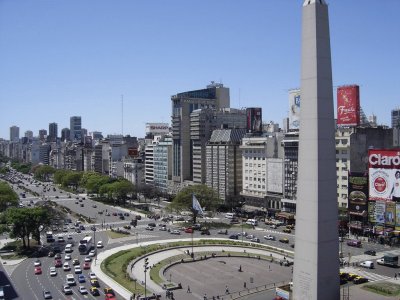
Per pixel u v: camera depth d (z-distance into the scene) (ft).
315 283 241.35
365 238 545.85
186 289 356.79
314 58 244.22
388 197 523.70
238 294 342.23
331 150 247.91
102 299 333.62
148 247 501.15
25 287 367.86
